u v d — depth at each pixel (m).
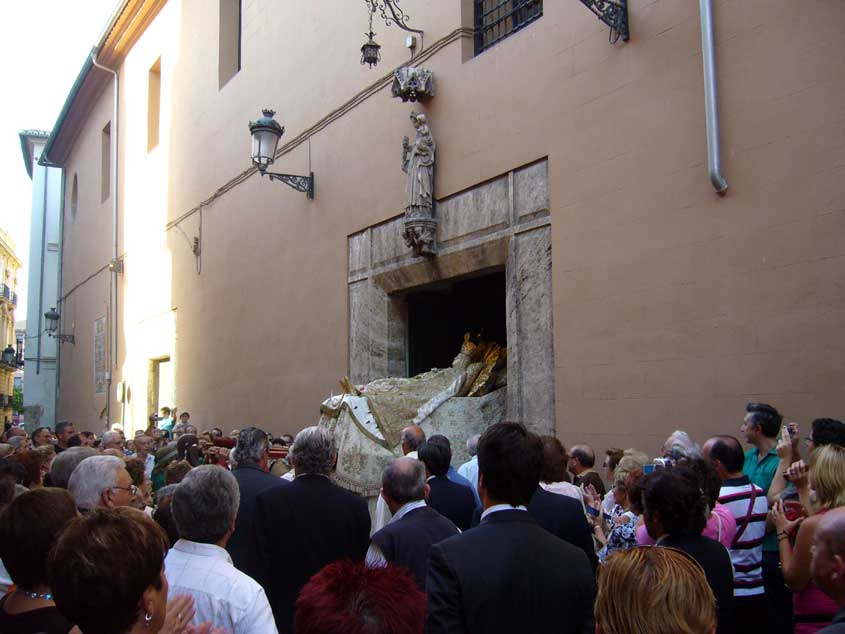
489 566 2.46
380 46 10.16
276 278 13.16
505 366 9.14
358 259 11.07
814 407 5.59
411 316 10.75
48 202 34.22
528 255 8.26
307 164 12.41
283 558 3.73
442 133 9.51
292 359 12.48
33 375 32.94
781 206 5.91
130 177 21.06
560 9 7.99
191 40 17.39
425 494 3.78
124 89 21.97
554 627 2.45
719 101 6.40
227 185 15.12
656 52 6.96
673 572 1.79
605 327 7.25
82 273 26.22
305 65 12.66
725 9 6.42
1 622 2.37
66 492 2.58
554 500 3.72
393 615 1.67
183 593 2.72
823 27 5.74
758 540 3.86
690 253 6.55
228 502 2.96
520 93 8.41
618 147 7.26
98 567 1.84
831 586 2.22
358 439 8.21
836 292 5.52
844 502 3.18
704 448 4.15
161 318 18.19
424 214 9.47
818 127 5.72
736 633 3.70
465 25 9.36
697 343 6.43
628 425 6.95
